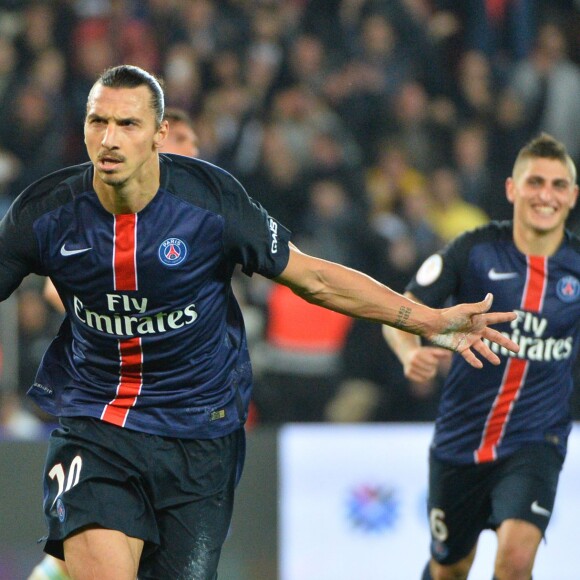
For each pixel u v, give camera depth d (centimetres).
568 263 1877
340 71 4216
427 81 4316
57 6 4097
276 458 2852
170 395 1463
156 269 1384
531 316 1859
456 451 1895
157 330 1420
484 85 4325
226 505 1530
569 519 2789
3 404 3102
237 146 3925
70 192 1388
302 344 3403
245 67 4103
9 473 2791
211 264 1409
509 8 4500
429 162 4091
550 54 4469
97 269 1386
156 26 4166
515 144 4256
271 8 4266
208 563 1502
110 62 4031
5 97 3850
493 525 1877
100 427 1463
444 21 4438
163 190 1383
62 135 3903
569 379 1903
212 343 1467
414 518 2831
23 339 3167
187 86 4003
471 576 2705
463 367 1867
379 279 3638
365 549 2823
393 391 3412
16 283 1424
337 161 3884
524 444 1859
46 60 3941
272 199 3772
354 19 4297
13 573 2636
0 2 4088
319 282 1423
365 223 3719
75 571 1405
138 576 1513
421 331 1438
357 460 2848
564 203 1861
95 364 1457
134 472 1458
